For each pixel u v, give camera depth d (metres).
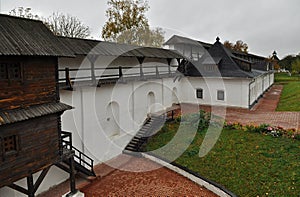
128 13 29.88
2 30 8.27
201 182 11.52
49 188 11.79
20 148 8.23
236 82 24.14
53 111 8.96
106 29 30.36
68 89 12.59
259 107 24.75
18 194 10.59
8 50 7.54
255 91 27.28
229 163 12.55
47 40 9.25
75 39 15.10
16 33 8.54
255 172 11.45
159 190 11.37
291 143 13.80
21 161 8.30
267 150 13.30
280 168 11.46
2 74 7.67
